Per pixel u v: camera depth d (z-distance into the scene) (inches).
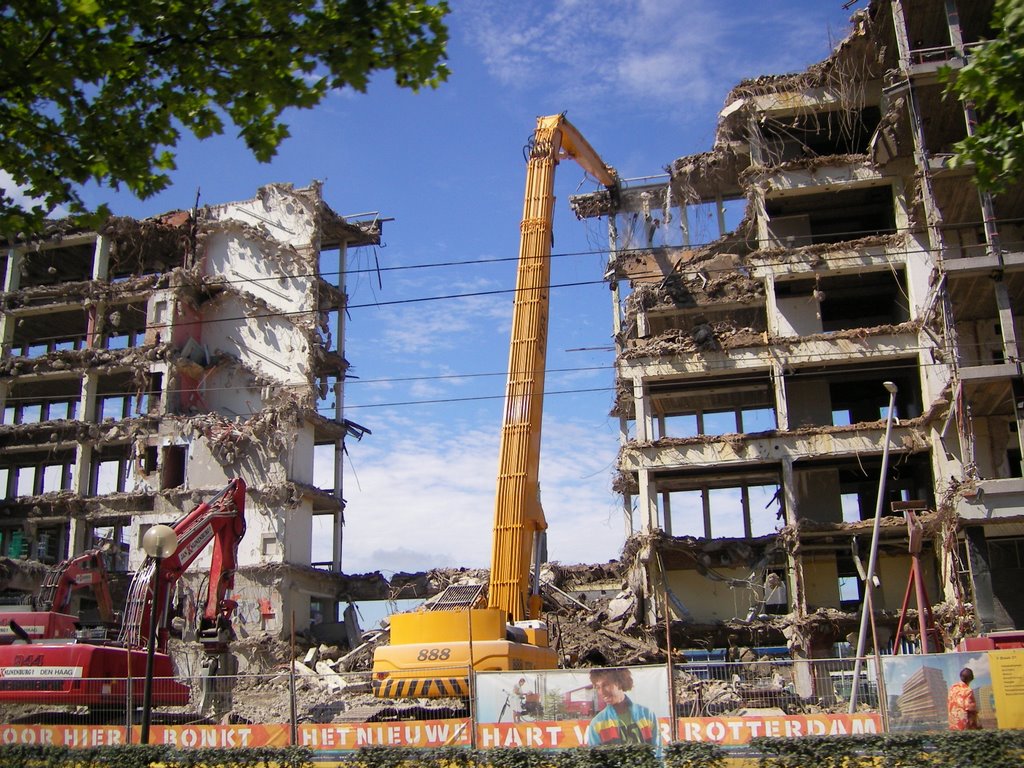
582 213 2215.8
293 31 496.7
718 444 1921.8
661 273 2150.6
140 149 523.8
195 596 2103.8
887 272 1999.3
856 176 2007.9
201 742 858.8
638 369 2009.1
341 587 2310.5
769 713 971.9
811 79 2063.2
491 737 781.3
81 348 2618.1
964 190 1760.6
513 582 1106.7
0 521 2321.6
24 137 511.2
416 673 1002.1
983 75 575.2
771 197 2063.2
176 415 2298.2
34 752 768.9
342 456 2459.4
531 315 1245.7
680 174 2185.0
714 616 1921.8
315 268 2426.2
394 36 507.8
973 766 626.5
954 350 1640.0
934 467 1809.8
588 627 1852.9
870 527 1811.0
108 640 1194.0
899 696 761.0
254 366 2401.6
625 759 659.4
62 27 474.0
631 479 2066.9
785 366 1948.8
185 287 2393.0
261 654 2044.8
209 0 492.4
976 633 1521.9
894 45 1937.7
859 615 1761.8
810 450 1879.9
